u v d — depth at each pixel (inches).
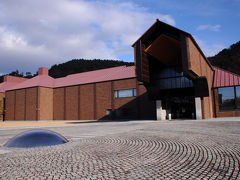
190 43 861.2
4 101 2060.8
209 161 207.5
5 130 729.6
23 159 229.5
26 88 1820.9
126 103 1339.8
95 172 177.2
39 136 332.8
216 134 402.9
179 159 218.4
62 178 162.4
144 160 216.8
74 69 5979.3
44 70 2187.5
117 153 253.0
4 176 168.9
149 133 452.1
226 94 1146.0
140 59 972.6
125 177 163.5
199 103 966.4
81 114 1560.0
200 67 994.1
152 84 1102.4
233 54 3432.6
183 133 434.3
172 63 1114.1
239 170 176.2
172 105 1188.5
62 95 1718.8
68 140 372.8
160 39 965.8
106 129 608.7
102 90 1460.4
